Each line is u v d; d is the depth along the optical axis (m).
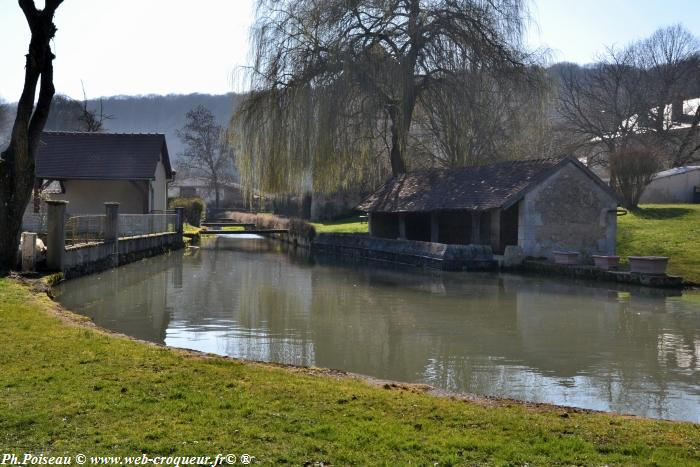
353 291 18.38
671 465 4.93
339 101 30.56
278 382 7.04
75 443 5.11
